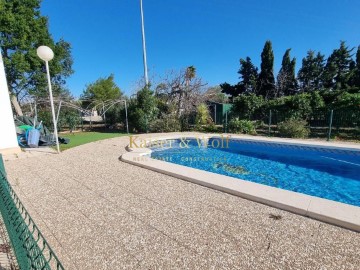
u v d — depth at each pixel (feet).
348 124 44.68
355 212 12.37
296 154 37.01
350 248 9.78
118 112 70.95
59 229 11.82
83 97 127.34
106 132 65.41
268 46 100.32
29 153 33.35
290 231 11.23
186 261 9.16
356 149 31.01
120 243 10.48
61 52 76.54
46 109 70.08
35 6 68.49
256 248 9.92
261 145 40.96
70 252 9.87
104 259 9.36
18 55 62.23
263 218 12.64
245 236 10.85
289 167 31.24
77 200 15.69
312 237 10.68
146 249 10.00
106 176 21.26
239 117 60.64
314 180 25.99
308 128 46.50
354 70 92.43
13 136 33.96
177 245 10.25
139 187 18.07
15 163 27.27
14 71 65.62
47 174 22.38
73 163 26.86
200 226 11.87
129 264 9.04
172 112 63.62
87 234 11.30
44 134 44.78
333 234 10.90
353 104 44.50
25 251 6.13
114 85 149.59
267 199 14.40
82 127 72.49
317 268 8.61
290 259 9.14
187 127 63.31
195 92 68.49
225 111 66.23
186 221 12.43
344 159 32.04
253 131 51.70
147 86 64.08
